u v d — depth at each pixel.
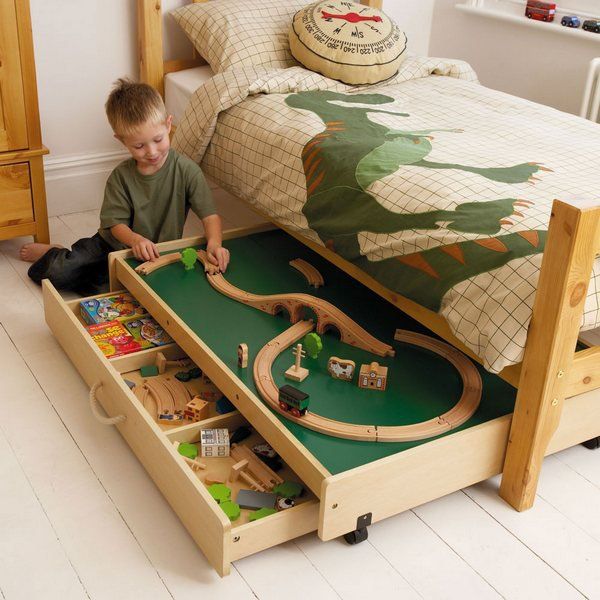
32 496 1.53
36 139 2.28
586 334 2.13
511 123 2.20
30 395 1.82
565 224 1.26
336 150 1.96
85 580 1.35
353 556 1.43
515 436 1.49
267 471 1.54
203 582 1.36
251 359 1.69
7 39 2.12
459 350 1.72
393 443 1.45
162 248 2.11
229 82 2.35
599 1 2.80
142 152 2.03
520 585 1.39
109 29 2.63
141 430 1.53
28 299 2.21
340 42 2.46
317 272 2.05
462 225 1.58
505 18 3.01
